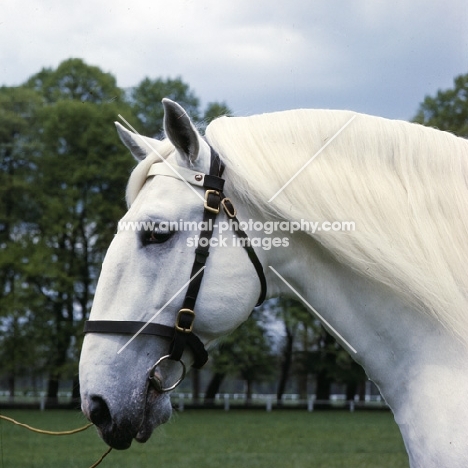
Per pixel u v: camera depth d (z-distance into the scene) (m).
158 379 2.36
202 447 13.70
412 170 2.46
